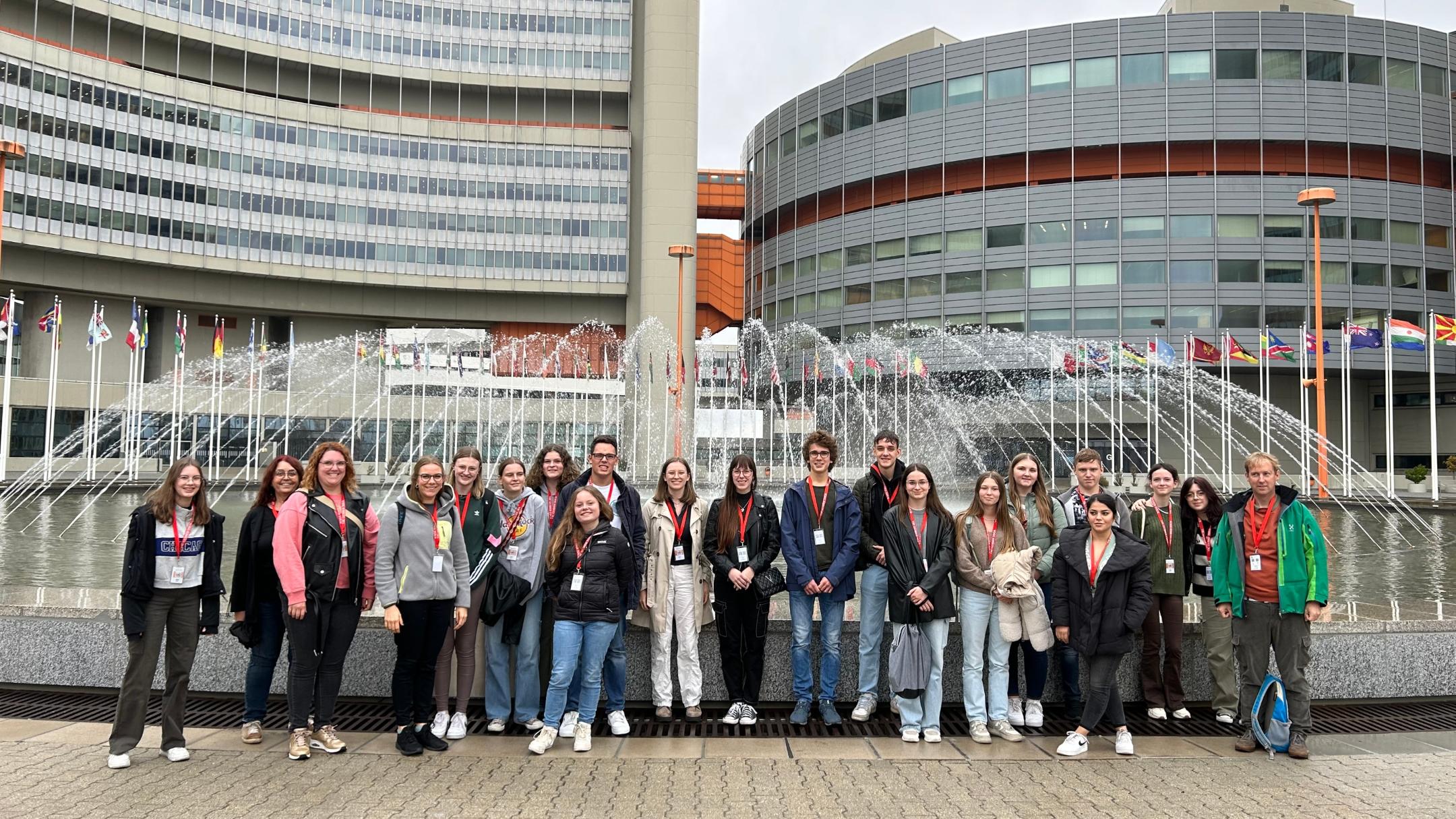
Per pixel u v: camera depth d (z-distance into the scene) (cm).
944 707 718
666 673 669
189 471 555
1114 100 4825
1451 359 4603
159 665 698
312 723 580
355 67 6219
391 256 6194
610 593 599
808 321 5816
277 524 570
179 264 5622
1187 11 5056
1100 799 493
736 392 6331
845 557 647
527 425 6131
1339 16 4672
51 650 703
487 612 612
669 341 6134
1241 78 4684
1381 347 4369
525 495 643
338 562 571
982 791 507
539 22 6469
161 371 5975
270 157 5944
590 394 6203
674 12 6281
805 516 662
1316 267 3491
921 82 5306
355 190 6144
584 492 606
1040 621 625
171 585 547
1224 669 671
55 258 5334
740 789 506
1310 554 582
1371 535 2156
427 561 580
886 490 681
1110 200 4828
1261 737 586
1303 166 4706
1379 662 710
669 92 6259
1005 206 5041
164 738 553
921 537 626
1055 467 4988
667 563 672
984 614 633
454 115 6488
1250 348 4612
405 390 6109
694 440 4828
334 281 6112
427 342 5950
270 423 5706
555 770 541
